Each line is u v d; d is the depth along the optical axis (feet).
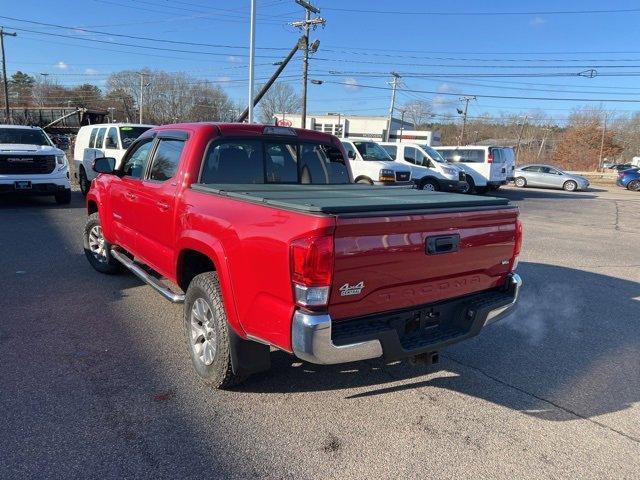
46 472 8.86
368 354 9.66
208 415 10.96
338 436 10.44
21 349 13.75
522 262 28.17
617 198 79.20
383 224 9.46
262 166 14.98
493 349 15.51
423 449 10.12
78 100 338.34
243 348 11.20
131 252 17.40
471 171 70.03
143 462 9.27
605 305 20.38
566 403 12.27
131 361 13.28
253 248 9.96
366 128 252.83
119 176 18.17
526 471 9.57
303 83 104.58
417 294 10.55
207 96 282.97
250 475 9.09
